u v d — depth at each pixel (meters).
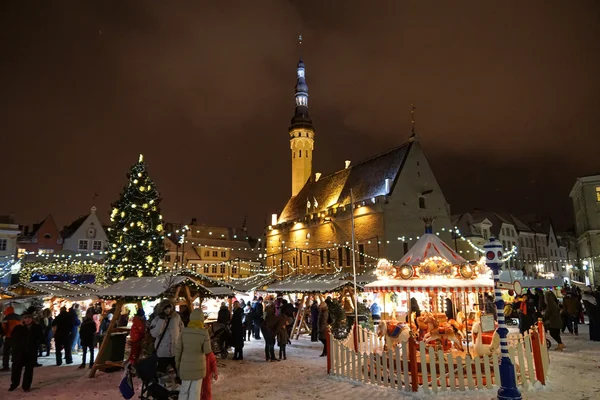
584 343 18.20
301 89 73.62
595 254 51.75
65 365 16.06
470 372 10.64
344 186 54.97
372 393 10.72
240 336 16.78
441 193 49.69
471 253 57.22
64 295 23.88
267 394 10.95
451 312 17.55
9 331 15.48
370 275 30.16
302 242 57.97
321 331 17.47
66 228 64.06
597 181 52.78
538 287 32.50
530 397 10.02
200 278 16.56
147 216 35.00
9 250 49.28
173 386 8.81
